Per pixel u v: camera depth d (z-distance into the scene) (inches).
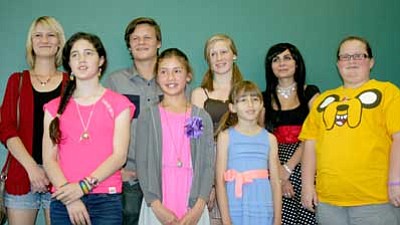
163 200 94.2
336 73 137.9
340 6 138.1
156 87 110.7
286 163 113.0
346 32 138.2
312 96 119.8
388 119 95.3
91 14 127.7
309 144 106.5
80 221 87.1
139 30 110.7
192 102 113.7
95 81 93.8
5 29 125.1
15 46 125.4
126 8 129.1
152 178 94.0
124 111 92.2
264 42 135.2
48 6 126.4
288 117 118.5
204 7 132.6
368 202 95.0
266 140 103.5
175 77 98.7
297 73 120.6
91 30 127.7
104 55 96.7
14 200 102.1
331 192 98.3
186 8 131.8
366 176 94.8
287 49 120.5
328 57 137.6
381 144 95.8
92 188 87.2
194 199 94.0
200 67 132.2
